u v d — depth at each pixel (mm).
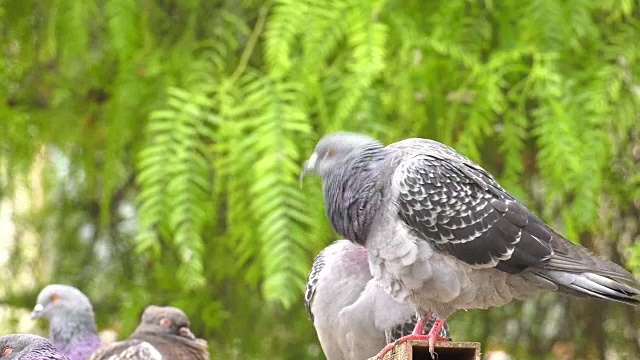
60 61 11469
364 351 8281
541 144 10055
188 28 11586
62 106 12016
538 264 7203
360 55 10016
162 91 11188
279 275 9656
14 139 12180
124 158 12461
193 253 10062
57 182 13070
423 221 7277
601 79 10438
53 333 11203
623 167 11820
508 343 12852
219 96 10430
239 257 11992
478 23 10773
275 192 9750
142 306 12484
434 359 7168
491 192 7383
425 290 7371
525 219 7316
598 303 12609
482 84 10266
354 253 8398
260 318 12906
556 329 12773
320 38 10203
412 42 10453
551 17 10445
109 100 11539
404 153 7559
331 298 8328
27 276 13828
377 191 7484
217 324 12398
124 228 13297
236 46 11547
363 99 10055
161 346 10398
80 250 13359
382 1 10250
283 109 9977
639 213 12211
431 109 10625
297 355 12953
